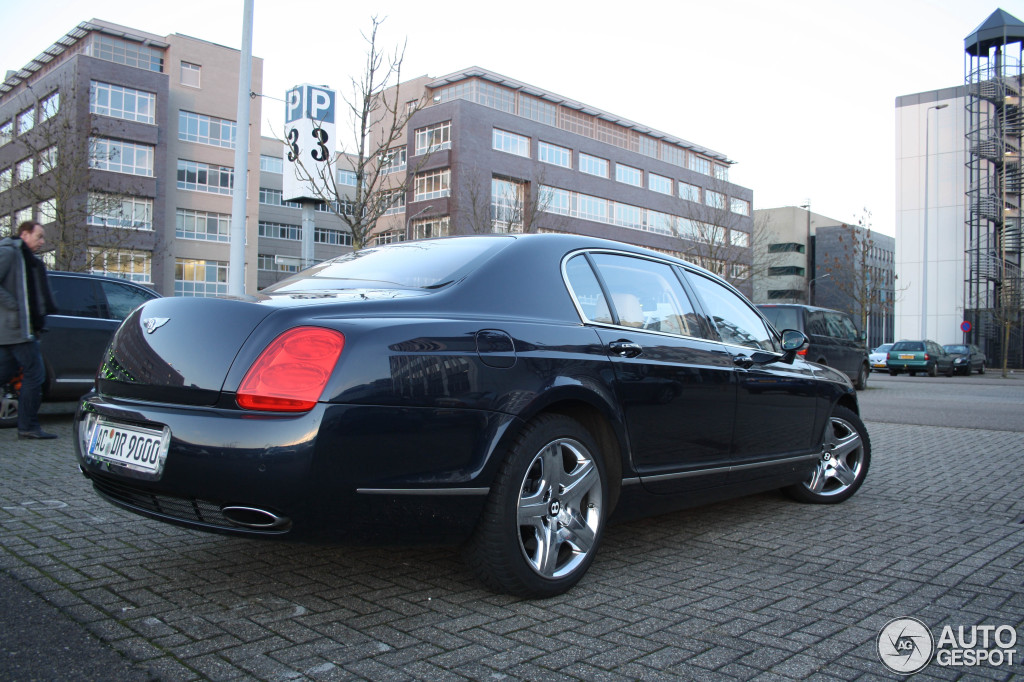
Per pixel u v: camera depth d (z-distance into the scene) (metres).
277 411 2.42
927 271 42.81
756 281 88.75
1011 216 40.38
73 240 22.33
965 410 12.49
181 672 2.21
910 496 5.23
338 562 3.35
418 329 2.66
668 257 4.06
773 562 3.54
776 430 4.25
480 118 46.19
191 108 43.97
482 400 2.71
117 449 2.71
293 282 3.47
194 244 44.00
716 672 2.33
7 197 24.69
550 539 2.96
